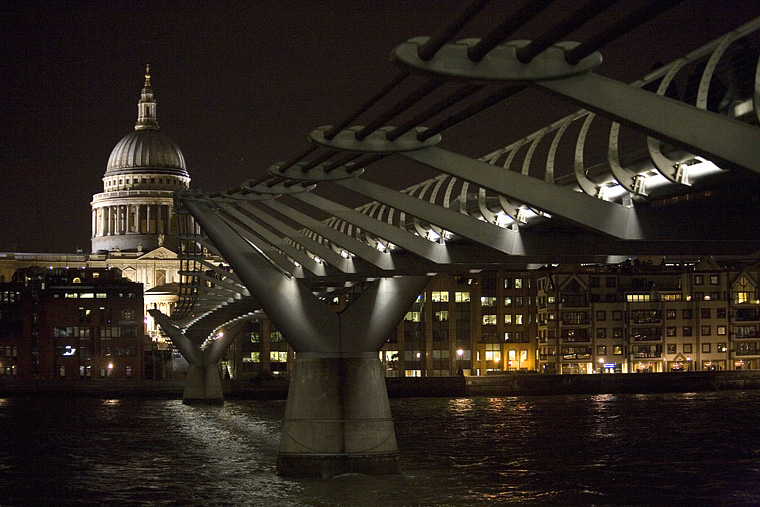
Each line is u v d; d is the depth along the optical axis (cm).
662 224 3572
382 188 4216
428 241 4806
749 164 2239
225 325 12162
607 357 16488
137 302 18238
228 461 7006
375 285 5662
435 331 16900
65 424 10494
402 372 16725
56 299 17925
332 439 5578
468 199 4669
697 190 3158
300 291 5650
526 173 3516
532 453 7375
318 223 5338
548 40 1842
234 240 5750
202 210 5862
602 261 4459
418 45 2098
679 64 2611
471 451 7462
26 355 17825
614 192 3572
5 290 18125
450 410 11894
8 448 8231
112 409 12775
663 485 5838
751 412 11256
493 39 1891
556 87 2191
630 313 16525
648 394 14588
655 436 8688
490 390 14850
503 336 17038
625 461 6925
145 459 7306
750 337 16788
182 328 13312
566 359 16350
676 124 2233
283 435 5700
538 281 17112
